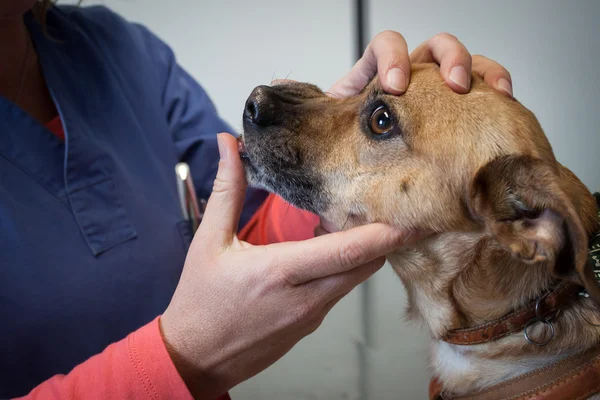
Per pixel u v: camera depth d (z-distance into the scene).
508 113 1.18
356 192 1.27
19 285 1.31
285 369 2.24
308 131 1.32
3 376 1.31
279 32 2.45
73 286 1.39
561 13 2.12
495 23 2.24
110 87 1.73
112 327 1.48
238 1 2.45
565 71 2.20
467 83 1.23
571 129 2.24
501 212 1.13
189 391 1.10
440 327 1.34
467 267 1.24
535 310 1.20
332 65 2.47
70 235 1.42
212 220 1.17
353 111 1.32
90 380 1.10
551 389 1.15
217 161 2.07
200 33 2.51
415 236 1.23
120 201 1.55
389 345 2.18
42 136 1.44
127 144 1.71
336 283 1.09
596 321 1.17
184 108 2.10
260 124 1.33
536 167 1.06
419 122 1.20
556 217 1.02
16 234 1.32
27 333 1.32
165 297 1.60
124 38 1.94
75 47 1.72
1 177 1.36
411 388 2.13
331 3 2.38
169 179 1.83
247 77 2.56
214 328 1.12
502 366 1.26
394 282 2.20
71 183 1.46
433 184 1.19
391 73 1.25
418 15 2.31
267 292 1.07
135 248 1.54
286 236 1.76
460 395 1.34
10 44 1.49
